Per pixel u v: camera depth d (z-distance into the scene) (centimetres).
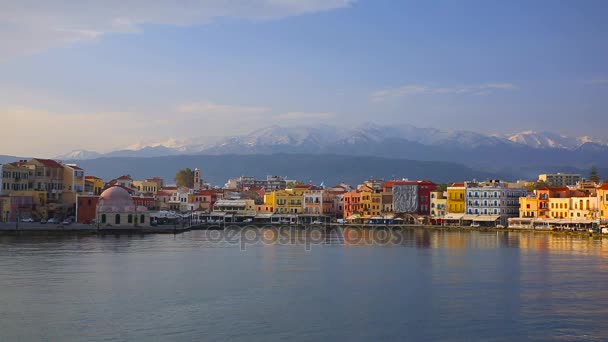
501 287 11656
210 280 12338
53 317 9119
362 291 11244
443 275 13125
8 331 8406
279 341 8094
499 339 8212
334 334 8406
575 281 12300
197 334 8356
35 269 13512
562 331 8569
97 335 8269
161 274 13025
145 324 8800
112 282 11938
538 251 18288
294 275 13075
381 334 8419
